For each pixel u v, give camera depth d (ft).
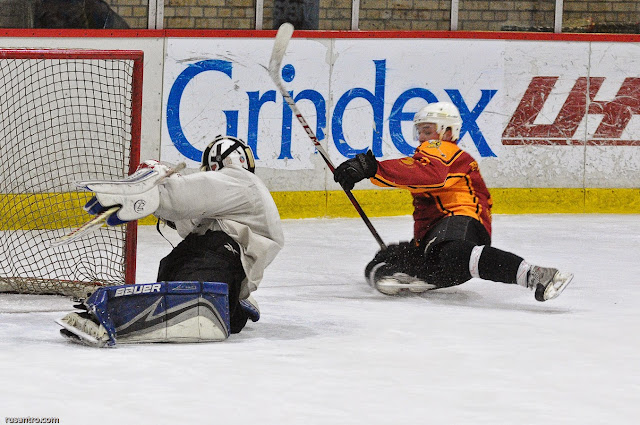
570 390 24.00
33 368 24.49
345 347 27.99
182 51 58.75
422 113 37.99
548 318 33.22
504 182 63.67
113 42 57.72
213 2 60.64
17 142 53.36
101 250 46.83
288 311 33.81
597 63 64.13
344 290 38.83
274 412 21.40
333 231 55.88
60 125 54.90
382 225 58.23
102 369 24.57
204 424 20.42
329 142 61.31
